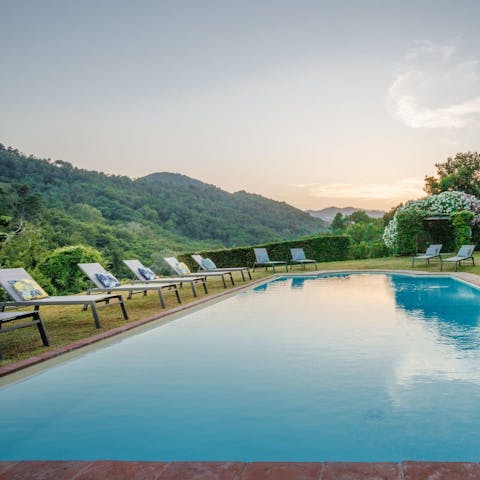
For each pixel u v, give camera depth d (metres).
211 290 12.88
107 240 41.84
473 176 40.28
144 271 11.34
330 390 4.17
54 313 9.10
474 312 8.55
